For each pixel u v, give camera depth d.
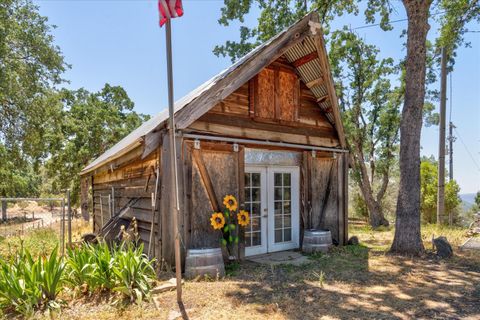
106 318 3.36
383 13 10.00
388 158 16.47
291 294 4.14
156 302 3.73
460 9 8.92
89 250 4.49
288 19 10.93
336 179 7.94
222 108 6.08
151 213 5.92
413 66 6.45
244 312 3.54
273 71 6.94
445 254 6.16
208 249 4.93
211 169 5.75
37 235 8.66
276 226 7.05
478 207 20.00
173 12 3.46
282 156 7.09
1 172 16.84
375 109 16.47
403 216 6.52
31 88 13.95
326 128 7.98
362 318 3.39
